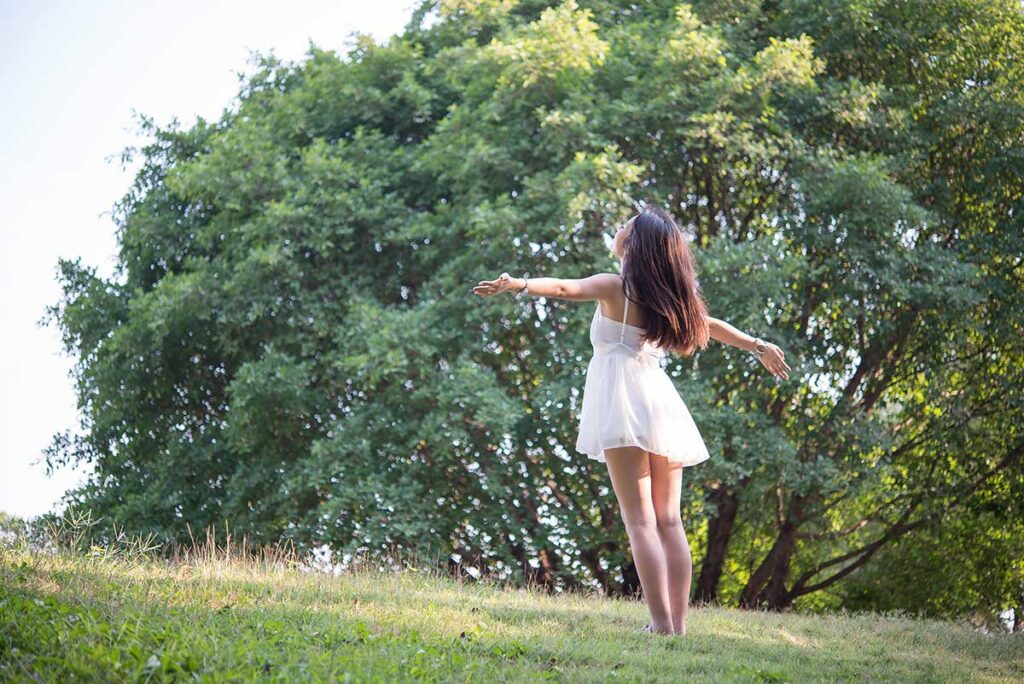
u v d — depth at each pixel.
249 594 5.16
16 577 4.77
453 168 12.66
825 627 6.57
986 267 14.30
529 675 3.73
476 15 14.08
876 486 12.97
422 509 11.62
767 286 11.37
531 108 12.48
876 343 13.95
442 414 11.44
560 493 13.05
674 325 4.68
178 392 15.02
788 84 12.45
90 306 15.43
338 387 13.00
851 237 12.42
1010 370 14.68
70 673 3.08
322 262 13.46
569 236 11.98
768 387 12.14
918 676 4.55
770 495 14.34
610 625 5.17
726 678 3.94
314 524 12.03
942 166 14.59
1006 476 15.19
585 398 4.82
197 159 15.66
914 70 14.45
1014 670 5.31
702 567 14.81
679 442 4.70
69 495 14.78
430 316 12.09
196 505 14.02
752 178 13.22
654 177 13.05
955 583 16.41
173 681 3.13
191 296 13.02
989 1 14.29
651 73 12.52
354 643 4.03
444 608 5.28
